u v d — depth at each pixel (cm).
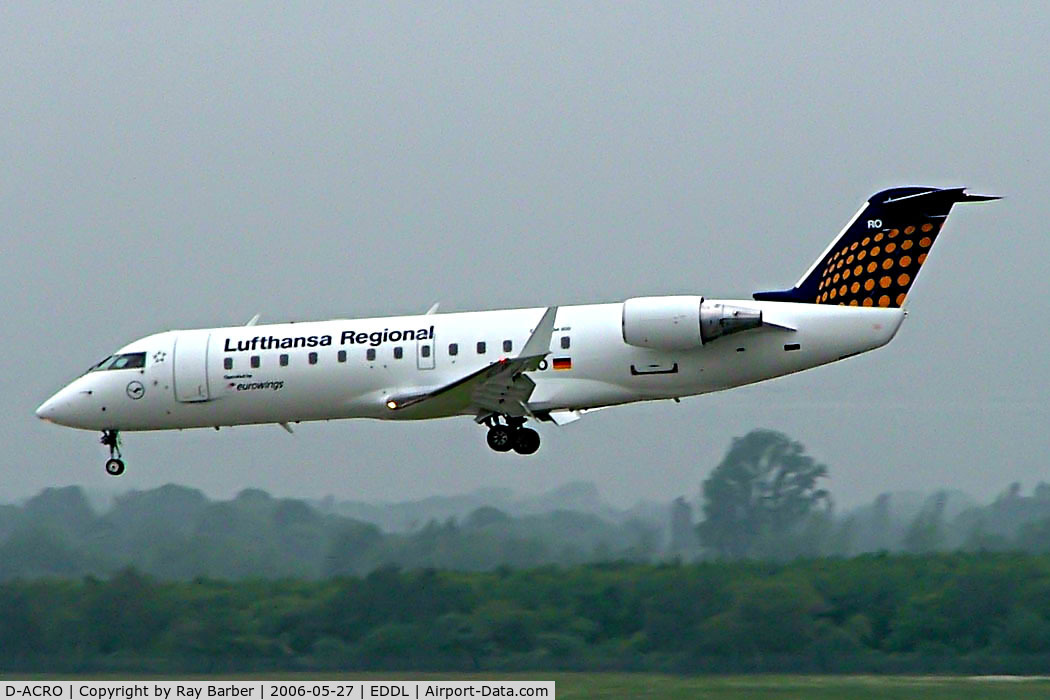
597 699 8456
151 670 9606
